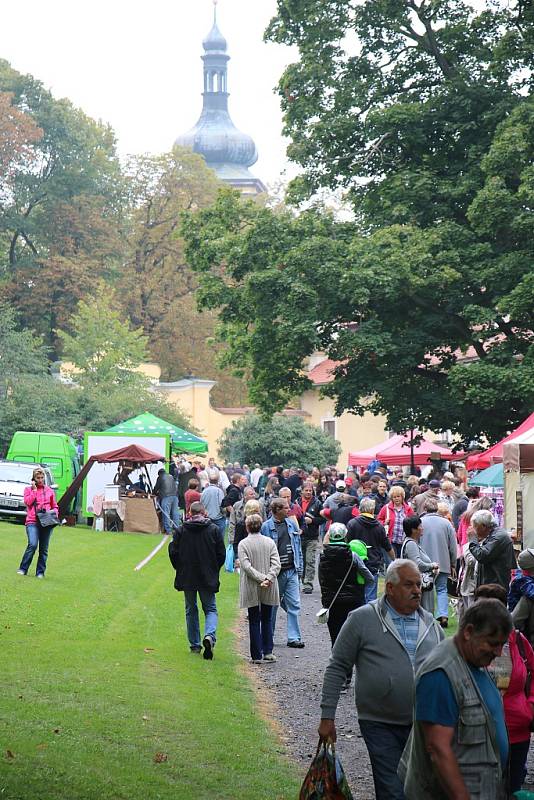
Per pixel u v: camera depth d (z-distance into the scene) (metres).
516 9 31.77
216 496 28.19
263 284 35.62
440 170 37.31
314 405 73.75
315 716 12.13
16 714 10.63
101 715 10.96
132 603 19.52
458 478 29.75
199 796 8.62
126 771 9.09
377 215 36.78
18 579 20.75
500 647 5.68
